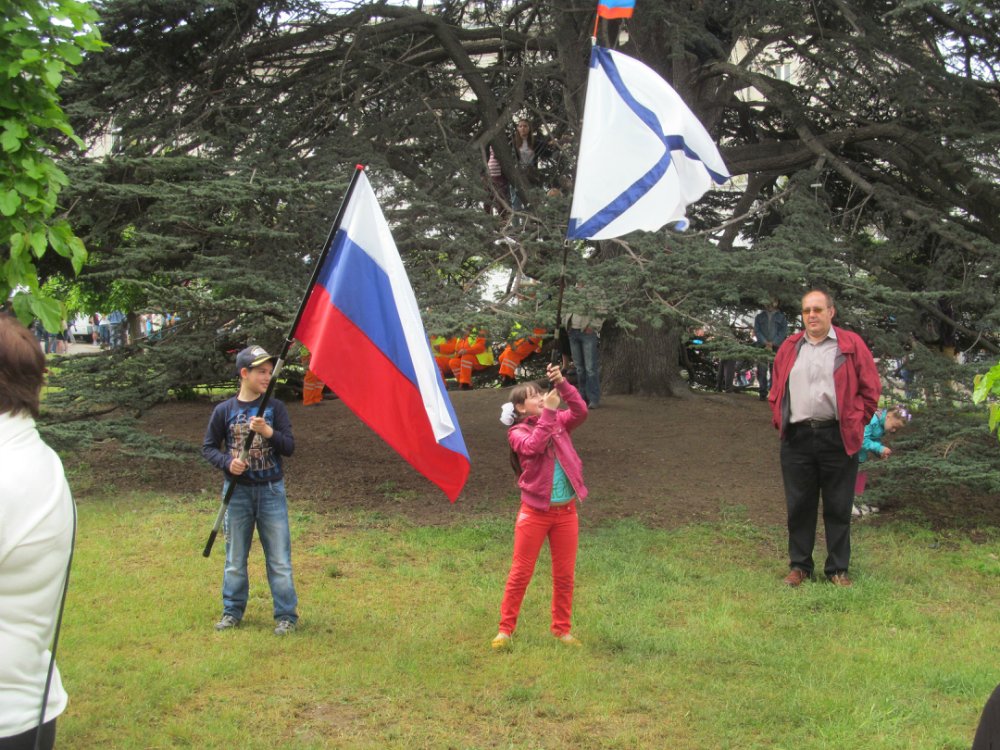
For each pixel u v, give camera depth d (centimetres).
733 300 927
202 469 1144
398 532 888
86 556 788
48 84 397
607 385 1541
